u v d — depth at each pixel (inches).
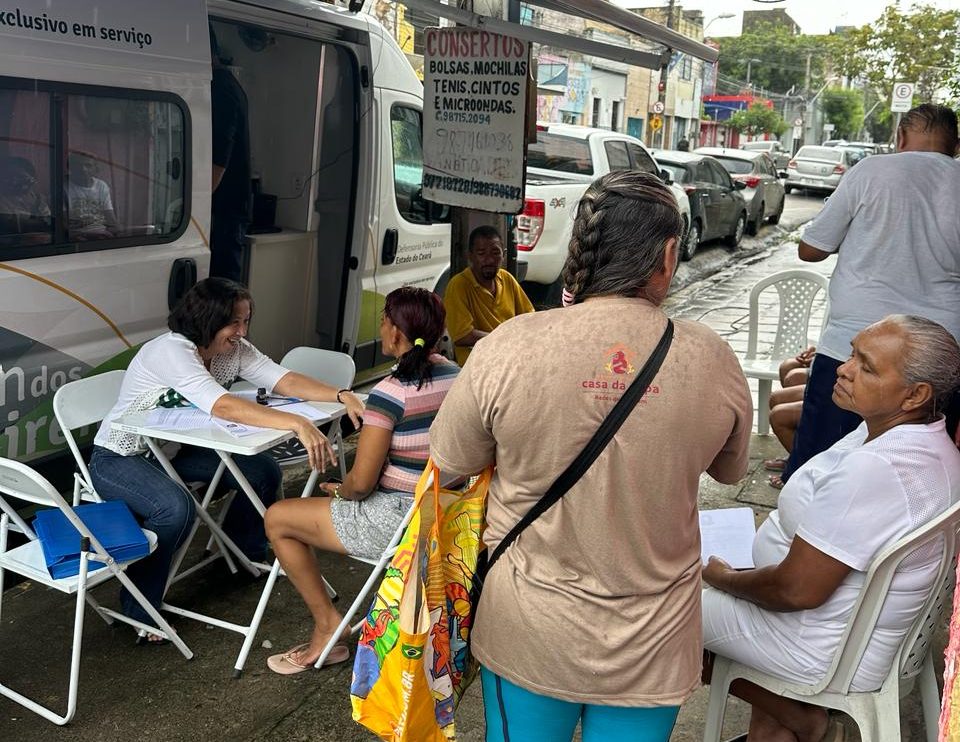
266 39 218.5
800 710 101.0
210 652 134.5
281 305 221.8
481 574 74.7
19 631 138.4
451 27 188.7
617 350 64.1
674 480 65.5
